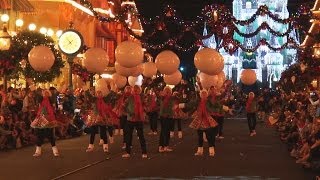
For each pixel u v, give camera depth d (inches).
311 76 1491.1
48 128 754.8
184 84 1298.0
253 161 727.7
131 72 885.8
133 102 757.9
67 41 1042.1
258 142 1047.6
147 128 1456.7
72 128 1113.4
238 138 1153.4
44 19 1483.8
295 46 1363.2
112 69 1425.9
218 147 939.3
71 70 1270.9
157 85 1464.1
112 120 829.2
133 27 2151.8
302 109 957.8
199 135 803.4
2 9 1161.4
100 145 934.4
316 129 664.4
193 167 659.4
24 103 932.0
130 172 609.9
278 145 979.3
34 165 660.7
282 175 596.1
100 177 568.7
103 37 2000.5
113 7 2204.7
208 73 812.0
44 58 809.5
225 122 1883.6
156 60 848.3
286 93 1807.3
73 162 693.9
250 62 4490.7
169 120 848.3
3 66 968.3
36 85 1210.0
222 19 1054.4
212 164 692.1
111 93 933.8
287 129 1031.0
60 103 1122.7
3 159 720.3
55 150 764.0
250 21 1050.7
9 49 954.1
